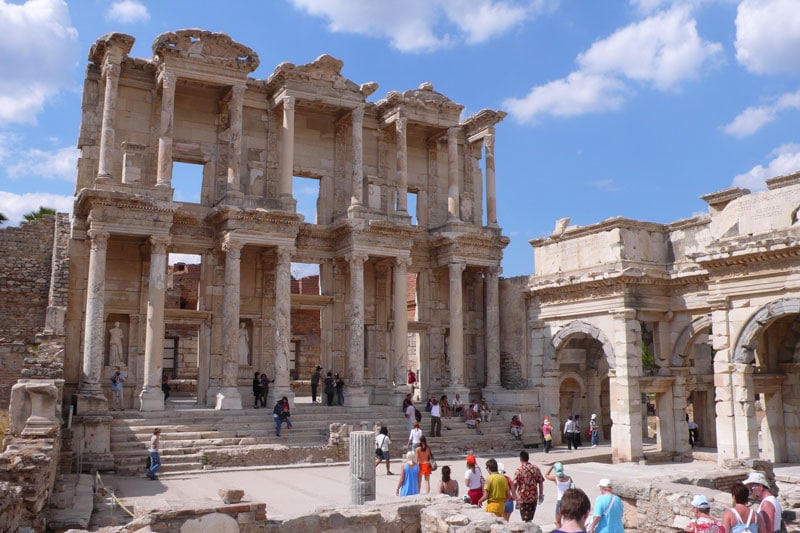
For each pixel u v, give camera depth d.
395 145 46.25
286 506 21.27
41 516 18.28
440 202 47.47
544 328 41.44
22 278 37.56
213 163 40.56
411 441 29.55
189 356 54.16
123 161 37.22
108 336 37.81
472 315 47.22
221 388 36.16
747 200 30.67
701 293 35.34
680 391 36.41
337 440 31.61
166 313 37.84
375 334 43.94
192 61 37.62
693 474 18.88
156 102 39.53
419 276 45.84
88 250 36.94
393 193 45.84
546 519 19.88
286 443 33.12
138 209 35.31
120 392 34.88
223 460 29.62
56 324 33.16
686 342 36.16
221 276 39.44
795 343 32.69
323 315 42.69
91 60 38.72
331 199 43.72
